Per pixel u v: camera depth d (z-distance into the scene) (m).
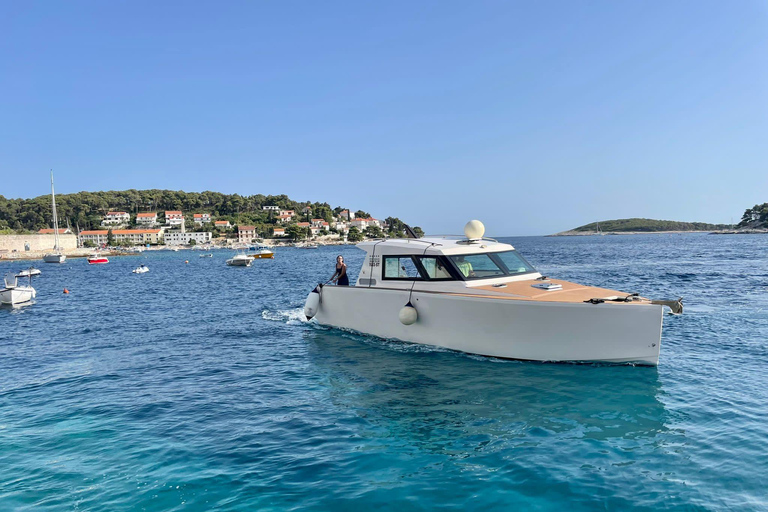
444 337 9.77
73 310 19.36
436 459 5.39
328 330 12.64
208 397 7.70
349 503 4.51
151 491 4.79
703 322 12.29
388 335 10.90
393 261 10.95
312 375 8.73
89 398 7.81
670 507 4.29
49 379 9.03
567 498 4.51
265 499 4.61
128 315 17.41
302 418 6.70
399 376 8.41
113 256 129.38
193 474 5.13
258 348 11.03
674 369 8.29
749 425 5.90
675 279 23.92
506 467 5.14
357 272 39.00
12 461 5.52
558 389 7.45
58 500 4.65
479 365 8.84
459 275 9.88
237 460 5.45
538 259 49.12
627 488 4.63
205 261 91.88
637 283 22.62
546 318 8.43
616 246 91.75
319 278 35.09
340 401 7.35
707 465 4.99
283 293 23.81
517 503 4.46
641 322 7.84
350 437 6.03
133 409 7.21
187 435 6.18
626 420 6.25
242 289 26.94
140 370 9.50
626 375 7.96
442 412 6.77
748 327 11.55
